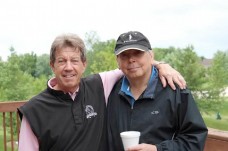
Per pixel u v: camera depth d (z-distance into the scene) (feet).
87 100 7.62
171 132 7.16
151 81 7.21
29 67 136.87
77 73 7.30
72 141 7.18
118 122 7.38
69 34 7.38
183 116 6.95
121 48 7.07
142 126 7.07
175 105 6.98
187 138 6.86
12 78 106.11
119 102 7.51
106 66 117.29
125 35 7.23
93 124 7.45
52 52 7.28
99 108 7.68
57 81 7.55
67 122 7.27
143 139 7.01
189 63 102.73
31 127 7.16
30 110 7.24
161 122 7.03
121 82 7.80
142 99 7.14
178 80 7.23
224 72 107.65
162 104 7.06
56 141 7.19
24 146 7.20
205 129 6.85
